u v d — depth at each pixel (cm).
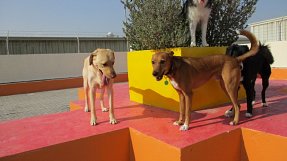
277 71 1006
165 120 393
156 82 474
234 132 337
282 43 1216
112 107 390
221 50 479
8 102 996
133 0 525
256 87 641
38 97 1095
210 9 471
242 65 388
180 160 285
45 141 323
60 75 1542
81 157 329
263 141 318
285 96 523
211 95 460
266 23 1474
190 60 358
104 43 1898
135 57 515
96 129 360
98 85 388
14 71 1389
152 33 478
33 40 1658
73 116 444
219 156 324
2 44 1555
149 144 326
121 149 360
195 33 497
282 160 301
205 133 327
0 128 388
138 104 509
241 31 378
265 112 410
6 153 290
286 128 327
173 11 483
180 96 368
